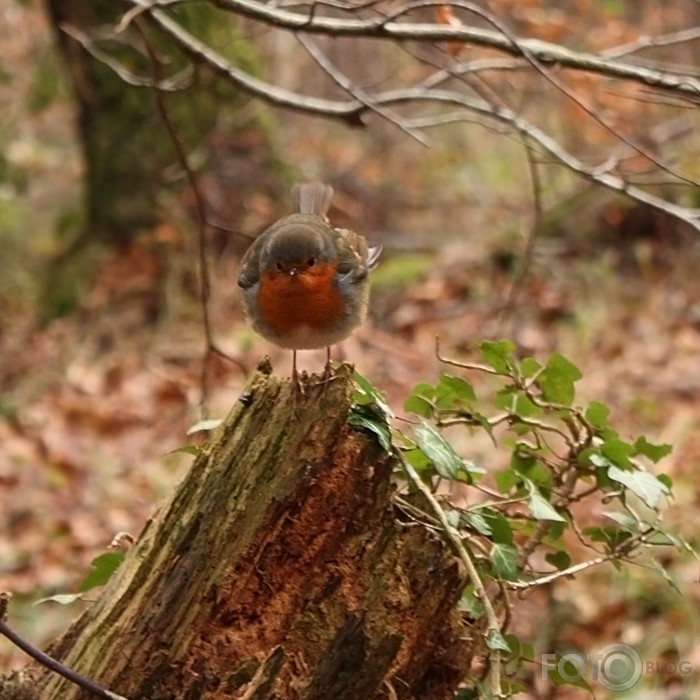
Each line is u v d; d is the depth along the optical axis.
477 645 5.19
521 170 21.06
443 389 5.93
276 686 4.75
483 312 17.09
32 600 10.51
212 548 4.91
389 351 15.42
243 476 4.94
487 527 5.38
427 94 9.34
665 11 17.19
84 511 12.39
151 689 4.90
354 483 4.96
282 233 6.21
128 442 13.87
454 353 15.58
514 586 5.50
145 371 15.88
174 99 17.33
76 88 17.97
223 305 16.88
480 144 22.62
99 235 19.00
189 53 9.36
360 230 20.23
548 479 6.06
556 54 8.12
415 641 5.02
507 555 5.34
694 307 17.00
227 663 4.90
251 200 18.17
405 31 8.24
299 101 9.57
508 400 6.01
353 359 14.78
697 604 9.35
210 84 14.85
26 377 16.39
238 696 4.86
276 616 4.95
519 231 18.80
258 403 5.00
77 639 5.12
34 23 18.62
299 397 4.98
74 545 11.63
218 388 14.56
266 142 18.41
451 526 5.13
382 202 21.11
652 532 5.70
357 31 8.26
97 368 16.36
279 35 19.67
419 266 18.73
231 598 4.91
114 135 18.23
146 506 12.21
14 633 4.63
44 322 18.14
